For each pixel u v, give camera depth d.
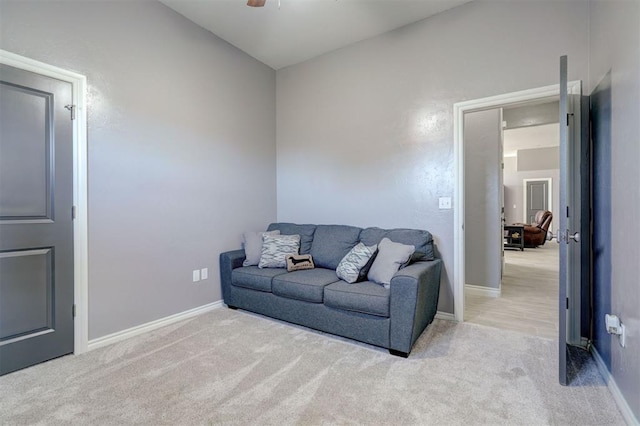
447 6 2.81
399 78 3.13
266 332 2.59
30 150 2.03
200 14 2.90
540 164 9.50
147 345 2.35
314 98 3.74
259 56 3.71
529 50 2.51
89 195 2.29
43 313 2.09
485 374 1.93
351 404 1.64
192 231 3.01
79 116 2.24
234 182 3.46
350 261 2.67
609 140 1.85
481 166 3.84
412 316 2.12
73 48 2.21
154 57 2.70
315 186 3.75
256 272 2.97
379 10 2.85
